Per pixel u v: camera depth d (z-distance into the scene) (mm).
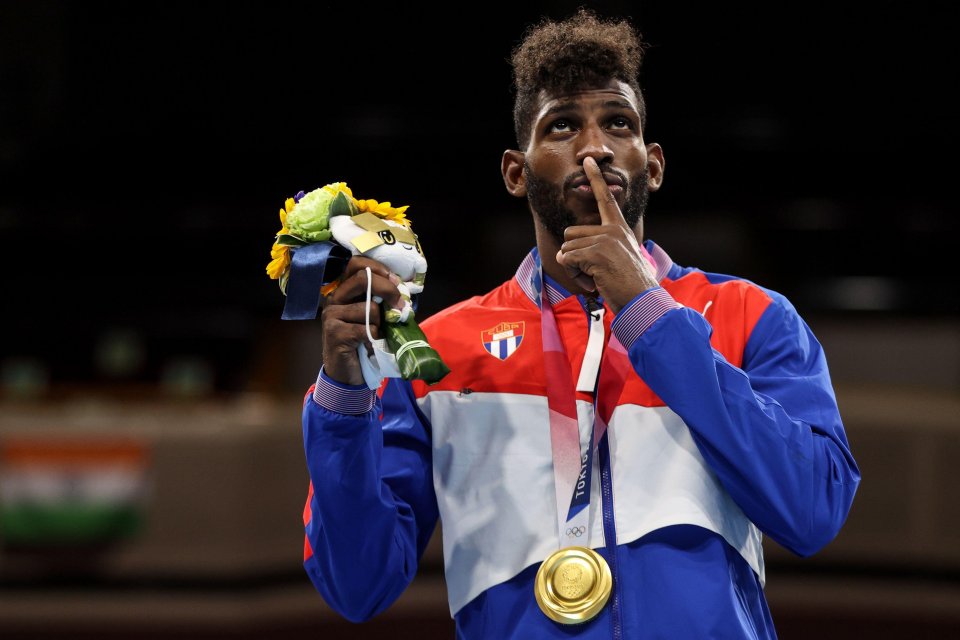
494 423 3500
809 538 3193
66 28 15609
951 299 14906
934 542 11234
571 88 3443
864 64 15086
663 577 3201
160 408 12688
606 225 3250
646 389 3402
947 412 11453
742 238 15523
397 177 15688
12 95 15602
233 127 15641
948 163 15203
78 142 15641
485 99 15516
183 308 15453
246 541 11570
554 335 3572
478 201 15633
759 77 15195
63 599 11500
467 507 3465
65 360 15375
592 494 3348
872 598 11484
